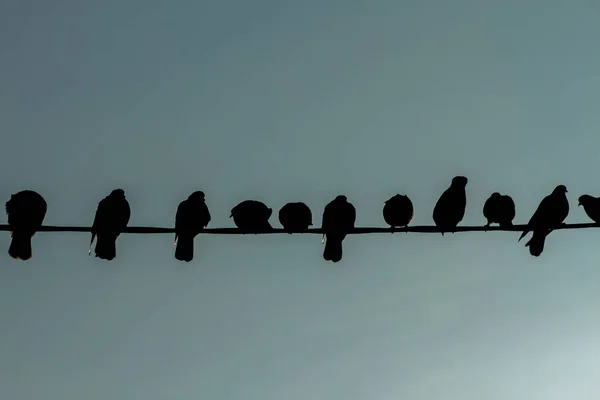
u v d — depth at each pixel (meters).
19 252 10.62
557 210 12.13
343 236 12.58
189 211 11.99
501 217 13.30
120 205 11.20
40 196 11.17
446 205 12.56
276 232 10.31
